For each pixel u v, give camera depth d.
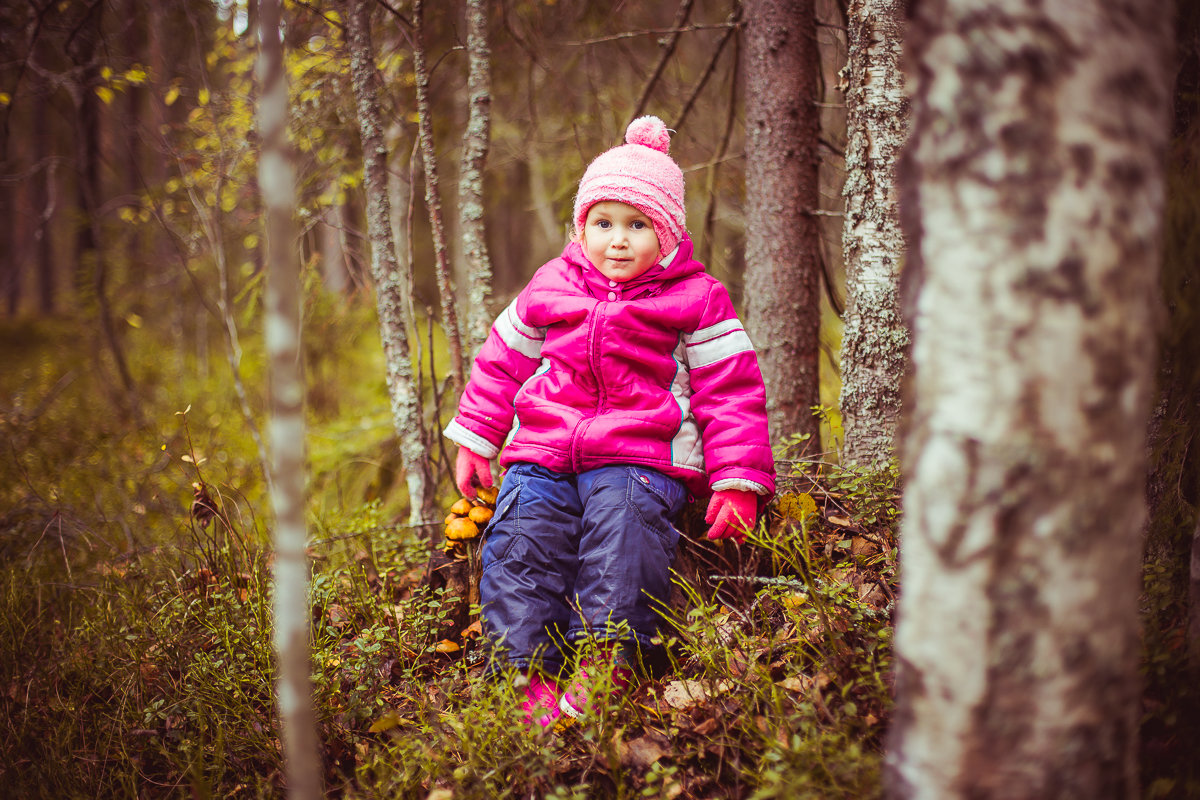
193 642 2.35
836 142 3.34
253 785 1.96
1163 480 1.89
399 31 3.62
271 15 1.18
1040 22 1.05
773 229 3.04
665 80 4.06
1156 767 1.50
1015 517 1.10
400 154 4.05
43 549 3.15
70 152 6.40
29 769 2.07
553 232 6.16
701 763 1.75
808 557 2.09
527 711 1.89
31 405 5.95
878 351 2.61
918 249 1.21
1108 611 1.12
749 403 2.28
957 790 1.18
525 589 2.17
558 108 4.43
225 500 3.16
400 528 3.07
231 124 3.93
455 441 2.47
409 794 1.81
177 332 7.69
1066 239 1.05
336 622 2.49
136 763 2.06
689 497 2.38
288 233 1.19
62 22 3.80
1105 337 1.06
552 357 2.33
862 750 1.63
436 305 6.15
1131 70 1.06
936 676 1.18
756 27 3.02
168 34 4.57
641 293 2.32
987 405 1.10
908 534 1.23
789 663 1.91
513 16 3.91
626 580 2.09
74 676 2.37
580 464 2.25
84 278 6.46
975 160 1.10
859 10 2.54
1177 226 1.75
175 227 4.81
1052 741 1.13
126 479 4.25
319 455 4.66
